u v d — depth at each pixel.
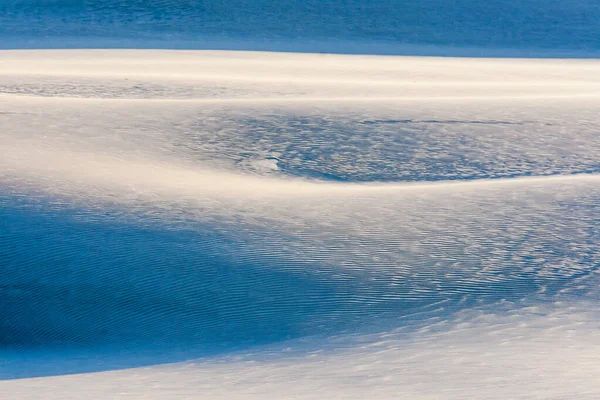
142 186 35.88
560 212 34.84
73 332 25.31
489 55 113.75
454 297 26.73
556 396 17.47
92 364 22.36
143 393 18.59
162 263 28.30
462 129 51.84
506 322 24.67
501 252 30.30
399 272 28.39
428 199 36.47
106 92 65.06
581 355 21.33
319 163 44.59
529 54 116.31
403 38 121.75
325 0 135.62
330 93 68.00
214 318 25.61
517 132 51.66
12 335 25.38
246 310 25.97
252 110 53.66
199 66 87.38
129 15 124.12
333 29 123.56
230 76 78.25
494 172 44.47
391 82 78.44
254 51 106.12
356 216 33.56
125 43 109.44
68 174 36.25
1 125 44.66
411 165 45.06
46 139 42.59
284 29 122.06
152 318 25.69
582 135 51.41
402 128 51.41
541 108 58.09
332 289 27.17
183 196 35.00
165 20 122.75
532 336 23.33
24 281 27.27
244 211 33.56
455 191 38.00
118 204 32.97
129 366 21.97
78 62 87.81
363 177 43.00
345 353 22.45
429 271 28.53
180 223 31.52
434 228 32.47
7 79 69.12
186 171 40.25
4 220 30.34
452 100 60.44
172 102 55.22
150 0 130.38
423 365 20.81
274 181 40.62
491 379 19.19
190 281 27.41
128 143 44.12
